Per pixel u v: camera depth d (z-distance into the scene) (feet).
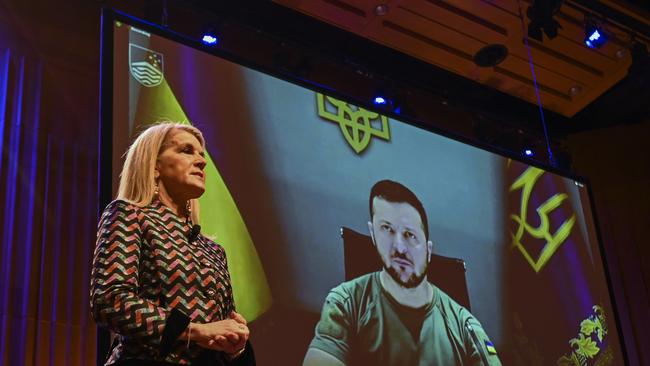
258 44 15.97
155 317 4.52
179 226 5.20
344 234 12.01
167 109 11.10
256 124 12.03
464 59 17.26
